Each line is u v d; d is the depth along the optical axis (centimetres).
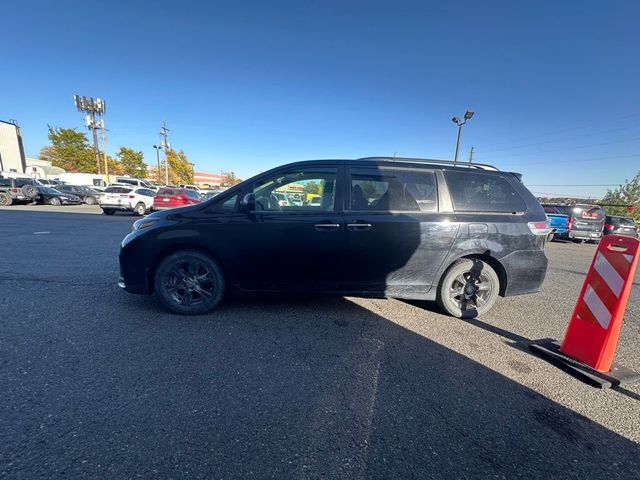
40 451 168
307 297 420
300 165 358
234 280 352
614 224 1427
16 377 229
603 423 215
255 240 342
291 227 343
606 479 172
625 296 262
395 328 346
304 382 242
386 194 358
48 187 2102
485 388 247
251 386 233
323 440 187
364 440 188
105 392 217
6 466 158
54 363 249
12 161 3419
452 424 205
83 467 160
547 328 372
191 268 348
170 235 338
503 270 375
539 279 380
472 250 364
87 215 1530
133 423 191
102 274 486
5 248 666
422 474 168
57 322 319
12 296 385
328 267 354
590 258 966
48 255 609
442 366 275
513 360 292
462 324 367
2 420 188
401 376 257
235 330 321
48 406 201
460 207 365
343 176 356
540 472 173
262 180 352
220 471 163
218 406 210
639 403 239
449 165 386
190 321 336
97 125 3866
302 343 302
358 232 347
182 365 255
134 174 5031
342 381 246
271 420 200
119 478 155
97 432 183
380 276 362
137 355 266
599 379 257
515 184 385
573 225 1323
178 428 189
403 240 354
